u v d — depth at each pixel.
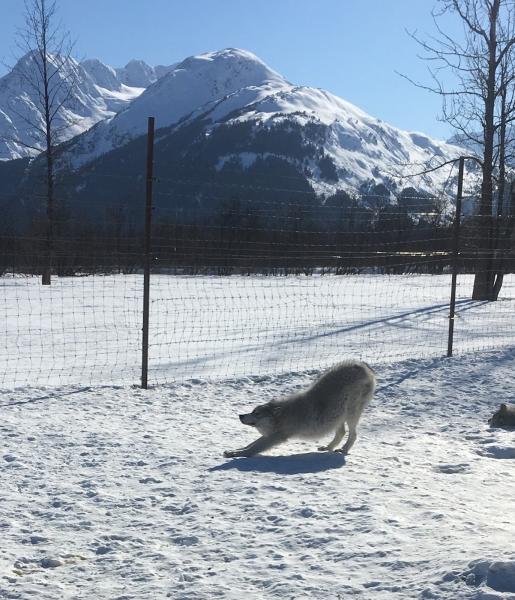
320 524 3.61
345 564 3.07
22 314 14.79
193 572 3.11
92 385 7.52
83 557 3.35
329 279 25.58
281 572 3.04
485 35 18.27
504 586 2.61
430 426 6.40
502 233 18.28
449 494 4.20
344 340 11.26
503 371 8.74
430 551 3.11
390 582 2.83
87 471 4.75
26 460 4.98
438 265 29.66
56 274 24.73
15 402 6.70
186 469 4.79
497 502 4.07
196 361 9.23
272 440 5.23
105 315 14.78
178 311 15.66
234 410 6.75
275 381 7.91
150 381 7.84
